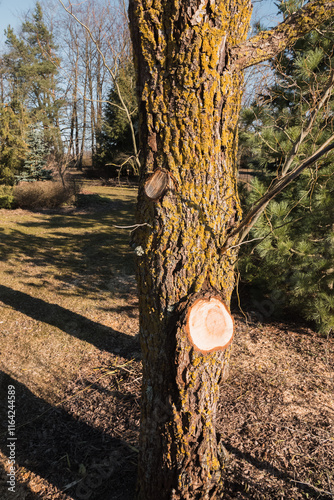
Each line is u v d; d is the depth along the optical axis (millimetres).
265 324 4598
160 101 1628
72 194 14039
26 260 7320
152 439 1970
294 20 1600
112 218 11664
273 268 4367
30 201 13141
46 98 18266
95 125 15484
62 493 2377
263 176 4738
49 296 5582
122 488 2391
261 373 3525
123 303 5387
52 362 3885
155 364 1886
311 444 2574
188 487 1943
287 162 1726
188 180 1696
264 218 3697
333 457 2447
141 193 1814
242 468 2398
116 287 5969
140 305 1923
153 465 1998
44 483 2457
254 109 3486
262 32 1632
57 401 3299
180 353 1759
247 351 3951
